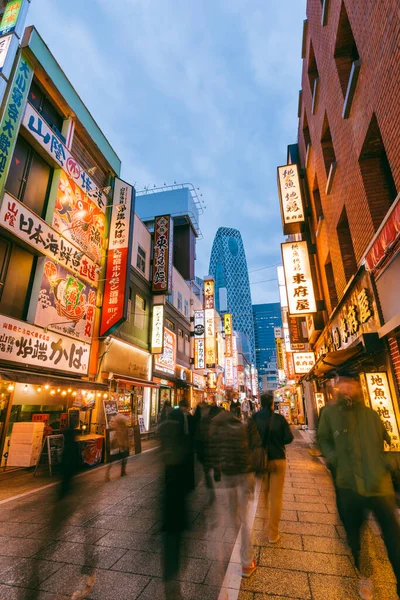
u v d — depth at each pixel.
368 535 4.04
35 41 10.38
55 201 11.02
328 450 3.07
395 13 4.50
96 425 11.84
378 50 5.27
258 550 3.74
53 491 6.46
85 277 12.35
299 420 26.83
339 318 9.74
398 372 5.72
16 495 6.20
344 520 2.90
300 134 15.41
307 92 12.62
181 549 3.79
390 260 5.47
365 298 6.69
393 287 5.46
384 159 6.72
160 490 6.39
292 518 4.82
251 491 3.52
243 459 3.46
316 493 6.23
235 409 6.46
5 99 8.84
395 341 5.73
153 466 9.02
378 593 2.82
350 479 2.86
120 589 2.97
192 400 27.55
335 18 7.71
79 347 11.63
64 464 4.42
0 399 8.80
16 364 8.73
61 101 11.99
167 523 2.89
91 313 12.61
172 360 22.45
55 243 10.77
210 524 4.53
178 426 3.36
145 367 17.55
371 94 5.78
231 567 3.36
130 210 14.33
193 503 5.47
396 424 5.78
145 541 4.01
